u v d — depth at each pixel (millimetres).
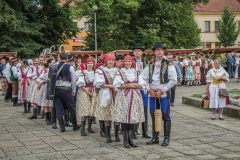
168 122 8852
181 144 8953
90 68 10164
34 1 28375
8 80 18234
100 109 9234
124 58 8633
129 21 33406
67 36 30609
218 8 66125
